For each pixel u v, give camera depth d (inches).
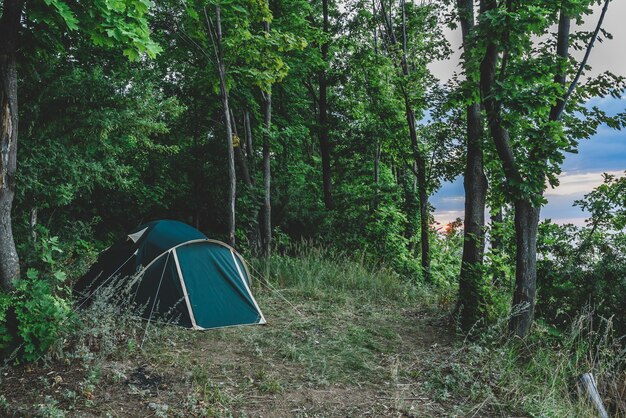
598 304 293.6
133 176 528.7
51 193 345.7
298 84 642.2
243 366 256.4
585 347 276.4
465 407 228.4
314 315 360.8
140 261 330.6
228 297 335.0
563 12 308.3
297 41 472.7
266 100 550.9
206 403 210.1
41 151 342.3
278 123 631.8
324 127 717.3
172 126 595.8
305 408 217.3
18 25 249.3
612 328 270.5
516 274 312.2
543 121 325.1
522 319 302.0
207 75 462.0
